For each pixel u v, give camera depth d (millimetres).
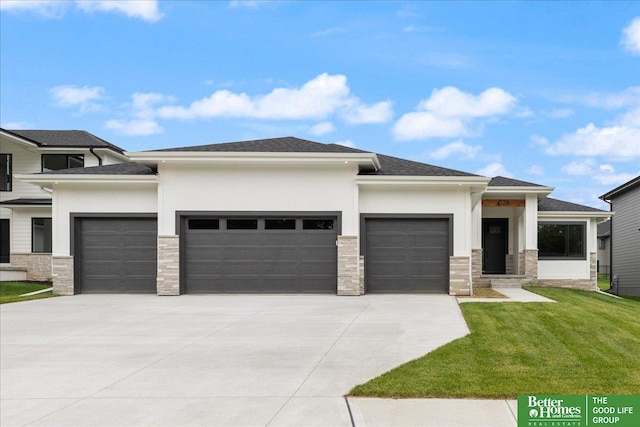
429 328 10594
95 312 13320
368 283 17297
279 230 17328
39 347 9172
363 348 8820
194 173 17312
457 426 5316
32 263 24125
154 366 7789
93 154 25031
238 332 10414
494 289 19312
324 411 5770
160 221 17250
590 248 23172
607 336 9641
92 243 17828
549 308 13094
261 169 17297
